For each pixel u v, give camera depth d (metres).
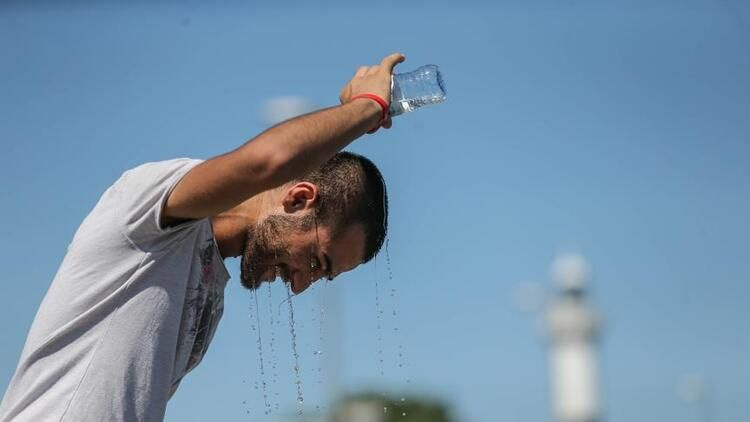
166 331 3.17
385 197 3.63
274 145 3.03
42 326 3.12
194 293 3.25
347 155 3.54
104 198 3.21
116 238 3.11
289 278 3.55
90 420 3.07
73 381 3.09
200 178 3.06
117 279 3.12
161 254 3.16
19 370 3.13
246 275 3.52
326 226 3.44
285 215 3.42
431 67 3.50
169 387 3.20
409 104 3.43
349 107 3.22
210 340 3.44
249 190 3.06
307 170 3.10
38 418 3.07
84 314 3.10
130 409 3.11
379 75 3.36
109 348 3.11
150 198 3.09
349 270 3.64
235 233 3.44
